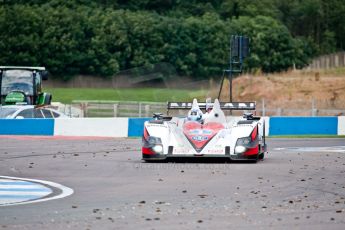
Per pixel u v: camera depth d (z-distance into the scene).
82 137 73.44
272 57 198.12
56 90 182.88
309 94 129.12
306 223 25.91
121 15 193.88
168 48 188.00
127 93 168.50
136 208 29.23
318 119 81.56
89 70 192.00
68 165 45.84
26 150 56.66
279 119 80.06
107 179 38.84
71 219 26.73
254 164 46.16
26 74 93.81
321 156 52.91
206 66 191.00
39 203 30.70
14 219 26.77
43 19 193.62
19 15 192.50
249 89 134.50
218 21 195.50
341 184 36.88
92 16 194.12
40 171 42.69
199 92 141.75
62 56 191.62
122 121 75.94
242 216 27.33
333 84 132.25
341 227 25.19
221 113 48.53
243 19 199.50
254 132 46.88
